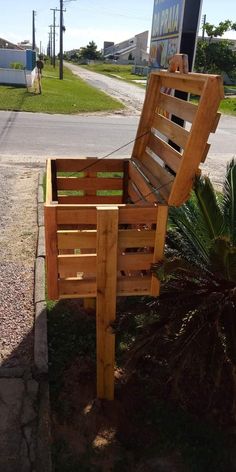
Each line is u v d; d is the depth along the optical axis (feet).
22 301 15.39
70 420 11.09
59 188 14.17
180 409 11.67
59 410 11.30
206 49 123.03
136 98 87.86
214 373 10.05
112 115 60.49
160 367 12.75
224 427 11.34
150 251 10.67
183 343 10.23
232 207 11.39
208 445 10.86
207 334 10.37
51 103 63.77
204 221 10.55
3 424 10.58
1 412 10.87
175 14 18.95
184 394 11.91
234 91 122.11
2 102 60.44
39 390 11.62
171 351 10.41
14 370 12.20
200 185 9.56
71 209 9.44
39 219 22.00
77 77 143.95
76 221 9.59
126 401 11.78
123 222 9.73
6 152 34.91
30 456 9.93
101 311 10.54
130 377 12.38
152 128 12.84
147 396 11.98
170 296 11.14
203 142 8.79
